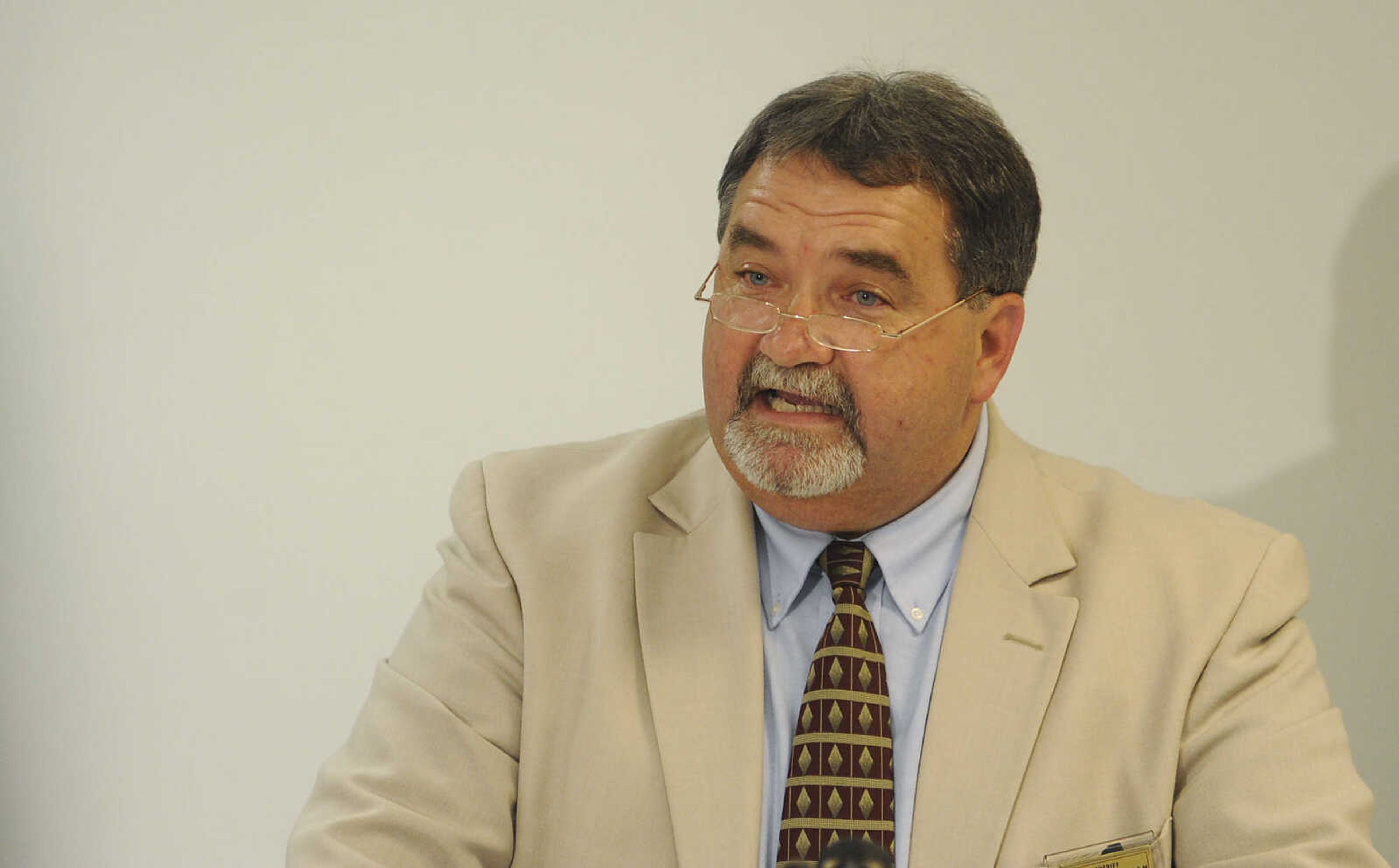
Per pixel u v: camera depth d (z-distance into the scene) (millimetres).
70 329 7938
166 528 7926
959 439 5113
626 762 4867
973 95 5082
